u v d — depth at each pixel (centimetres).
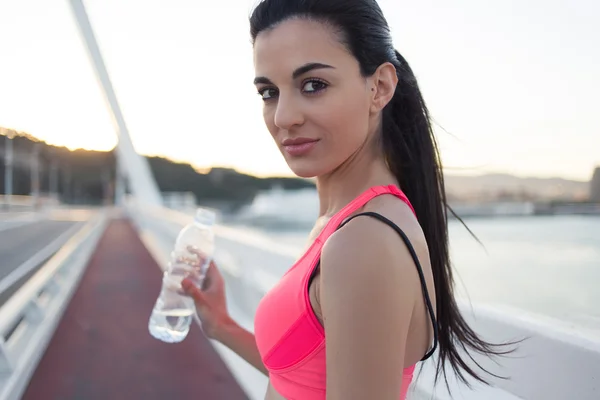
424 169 117
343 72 97
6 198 704
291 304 97
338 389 78
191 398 318
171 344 419
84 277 762
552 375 113
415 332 88
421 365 146
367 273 79
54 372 361
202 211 174
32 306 417
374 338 77
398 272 80
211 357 389
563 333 112
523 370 120
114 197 8250
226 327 158
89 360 387
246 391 326
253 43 104
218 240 527
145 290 668
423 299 87
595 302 173
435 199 119
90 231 1132
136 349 412
